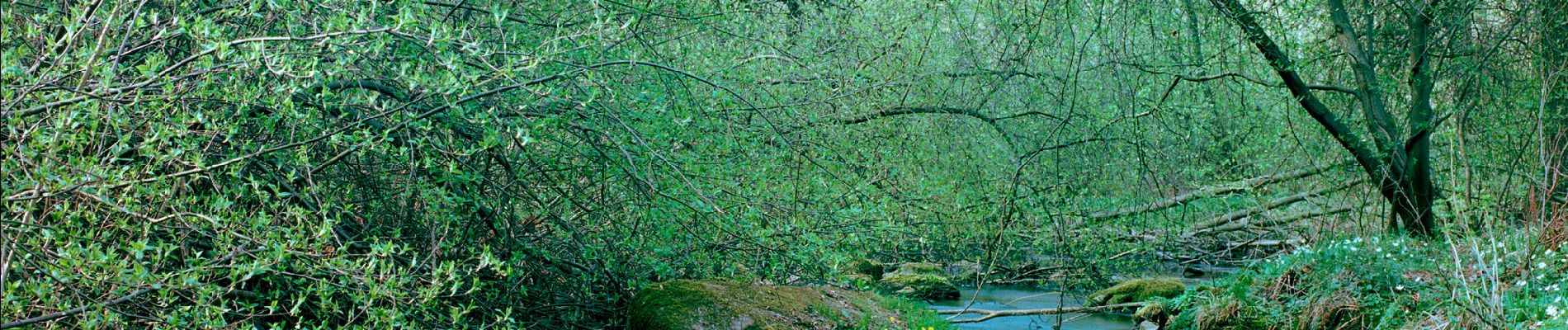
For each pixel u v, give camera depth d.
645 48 6.36
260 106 4.60
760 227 5.95
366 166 5.96
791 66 7.73
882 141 9.02
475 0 6.09
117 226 3.78
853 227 7.32
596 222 6.81
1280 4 9.36
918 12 9.53
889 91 8.80
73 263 3.38
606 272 6.94
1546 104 9.11
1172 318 8.66
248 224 4.15
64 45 4.18
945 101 9.52
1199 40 9.37
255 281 5.26
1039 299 10.78
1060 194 9.96
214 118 4.14
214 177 4.73
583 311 7.21
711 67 6.62
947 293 10.91
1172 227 11.28
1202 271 12.01
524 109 5.71
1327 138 11.12
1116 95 9.49
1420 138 9.84
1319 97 11.12
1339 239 9.19
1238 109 10.61
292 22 4.71
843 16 8.90
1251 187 11.42
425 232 6.02
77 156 3.68
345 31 3.91
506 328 5.21
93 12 3.68
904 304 7.82
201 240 4.79
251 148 4.76
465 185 5.95
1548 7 9.19
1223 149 11.23
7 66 3.28
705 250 6.77
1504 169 9.72
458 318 4.61
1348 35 9.78
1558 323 5.48
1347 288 7.63
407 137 5.48
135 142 4.35
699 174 5.88
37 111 3.45
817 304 6.99
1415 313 6.93
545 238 6.82
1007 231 10.05
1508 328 5.76
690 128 6.16
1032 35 9.27
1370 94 9.87
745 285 6.93
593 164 6.24
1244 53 10.29
